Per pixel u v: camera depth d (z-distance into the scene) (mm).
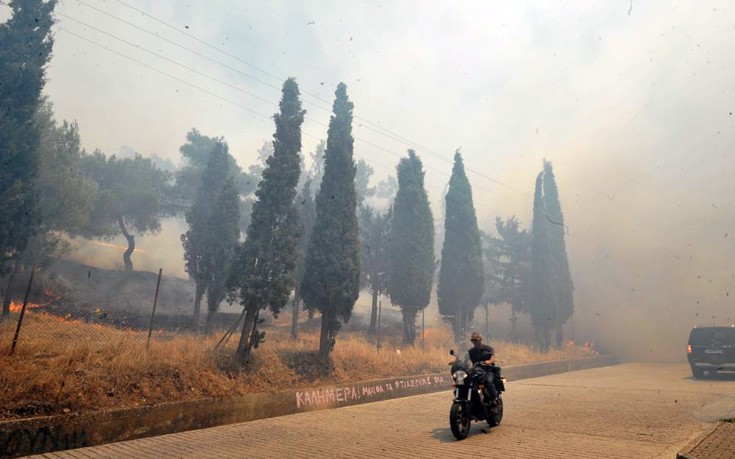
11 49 16344
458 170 26328
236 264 13492
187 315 24500
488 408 8938
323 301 14734
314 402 11977
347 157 16344
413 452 7109
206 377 10555
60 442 7359
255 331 12500
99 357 9641
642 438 7961
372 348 16922
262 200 14062
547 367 23125
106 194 31969
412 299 22016
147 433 8531
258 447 7629
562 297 32688
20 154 16156
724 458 5988
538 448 7258
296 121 14781
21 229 15938
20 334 9492
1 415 7035
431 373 16484
